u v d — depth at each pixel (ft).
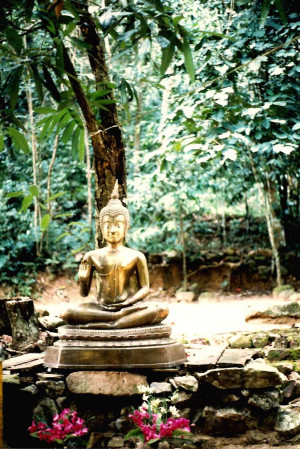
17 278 27.76
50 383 12.69
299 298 25.08
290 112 17.90
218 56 17.10
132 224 29.86
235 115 16.29
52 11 10.46
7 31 10.11
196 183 26.40
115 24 10.91
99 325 13.05
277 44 16.65
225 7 19.15
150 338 12.94
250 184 28.63
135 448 11.92
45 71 10.81
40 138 13.91
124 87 13.91
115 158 15.49
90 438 12.10
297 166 24.21
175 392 12.64
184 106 18.07
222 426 12.50
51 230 29.78
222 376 12.48
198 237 31.30
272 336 16.05
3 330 15.49
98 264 13.66
